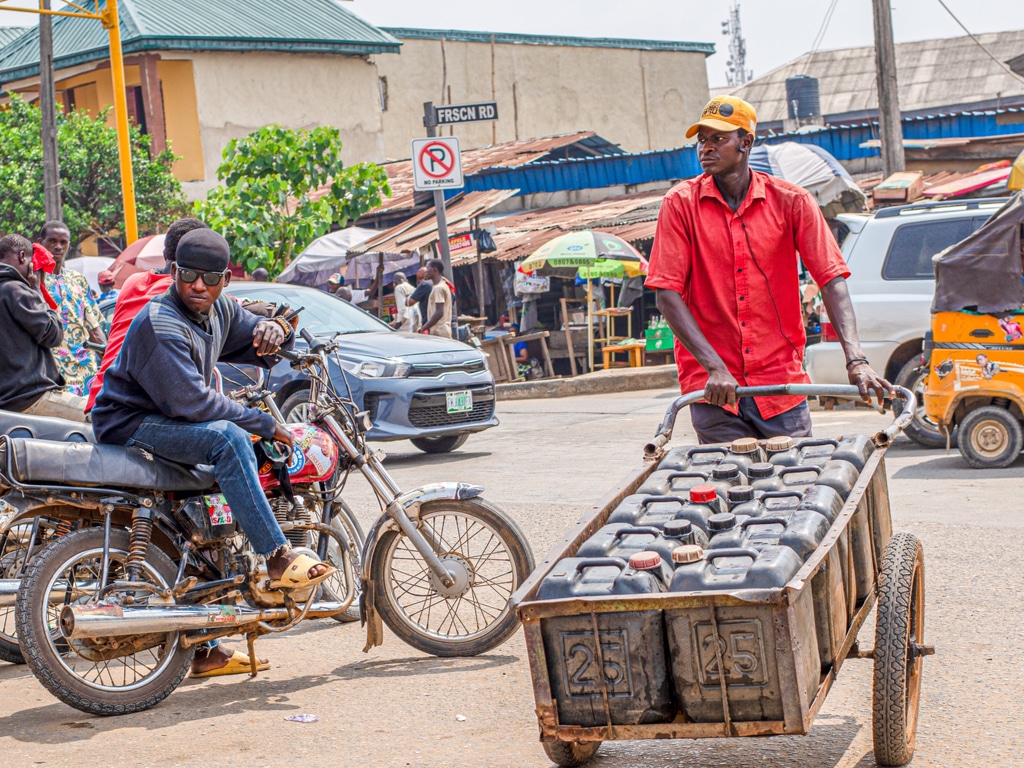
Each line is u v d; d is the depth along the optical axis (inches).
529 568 208.7
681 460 160.4
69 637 177.3
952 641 197.5
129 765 161.5
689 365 196.9
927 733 158.2
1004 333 355.6
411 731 171.2
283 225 835.4
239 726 176.6
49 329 249.4
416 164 577.6
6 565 215.8
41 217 1048.8
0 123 1090.7
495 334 800.9
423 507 211.3
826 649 131.7
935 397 367.2
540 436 490.9
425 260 828.0
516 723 172.2
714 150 188.5
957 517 287.6
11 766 162.7
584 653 126.3
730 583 123.3
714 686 122.9
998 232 354.0
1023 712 163.8
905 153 823.1
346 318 463.5
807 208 190.4
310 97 1330.0
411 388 423.5
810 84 1529.3
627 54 1696.6
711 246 191.3
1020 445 356.2
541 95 1606.8
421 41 1497.3
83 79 1283.2
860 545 149.5
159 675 187.2
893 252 427.2
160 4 1277.1
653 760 155.8
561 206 980.6
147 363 185.8
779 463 157.8
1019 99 1467.8
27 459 180.2
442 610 235.8
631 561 128.5
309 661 212.1
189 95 1241.4
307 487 206.4
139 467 186.9
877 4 734.5
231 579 191.8
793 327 195.2
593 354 768.3
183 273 186.2
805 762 151.2
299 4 1382.9
